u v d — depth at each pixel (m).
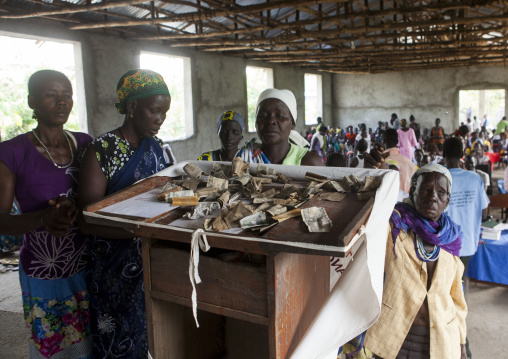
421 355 1.55
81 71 6.35
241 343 1.33
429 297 1.51
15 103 8.96
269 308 0.85
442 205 1.51
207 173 1.27
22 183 1.46
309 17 9.22
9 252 4.30
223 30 6.98
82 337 1.60
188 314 1.17
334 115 16.83
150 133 1.36
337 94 16.66
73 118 9.30
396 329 1.53
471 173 2.43
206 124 9.41
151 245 1.00
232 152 2.39
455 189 2.42
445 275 1.53
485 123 15.43
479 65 13.33
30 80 1.46
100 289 1.41
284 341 0.90
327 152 9.03
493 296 3.25
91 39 6.44
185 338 1.16
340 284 0.98
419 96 15.55
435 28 10.28
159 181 1.20
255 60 11.18
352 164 6.28
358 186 1.00
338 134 12.09
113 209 0.99
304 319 1.02
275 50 9.73
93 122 6.55
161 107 1.33
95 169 1.31
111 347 1.44
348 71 14.97
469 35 9.95
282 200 0.94
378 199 0.93
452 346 1.52
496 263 2.82
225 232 0.82
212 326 1.29
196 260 0.85
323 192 1.01
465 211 2.41
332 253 0.73
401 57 11.38
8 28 5.30
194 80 8.96
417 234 1.50
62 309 1.55
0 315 2.93
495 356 2.44
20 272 1.56
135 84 1.29
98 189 1.31
